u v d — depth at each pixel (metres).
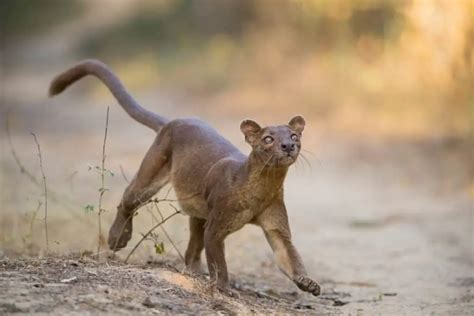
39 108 35.53
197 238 9.62
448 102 18.92
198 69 36.28
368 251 11.96
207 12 40.78
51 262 8.19
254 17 35.53
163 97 34.88
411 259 11.32
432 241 12.32
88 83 41.47
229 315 7.65
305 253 11.96
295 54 30.33
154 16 47.62
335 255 11.78
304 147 21.80
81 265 8.19
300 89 27.72
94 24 57.50
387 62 24.56
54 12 63.12
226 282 8.55
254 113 27.70
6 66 49.94
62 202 15.09
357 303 9.16
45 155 22.69
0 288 7.11
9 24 59.59
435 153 18.69
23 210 14.14
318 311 8.73
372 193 16.48
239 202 8.46
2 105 35.44
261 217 8.62
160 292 7.69
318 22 28.89
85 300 7.00
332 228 13.65
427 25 18.41
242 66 33.38
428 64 19.47
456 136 18.47
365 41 26.36
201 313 7.39
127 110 10.31
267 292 9.47
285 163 8.26
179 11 45.41
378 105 24.31
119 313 6.82
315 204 15.76
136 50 44.84
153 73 39.38
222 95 31.64
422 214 14.24
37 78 45.66
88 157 22.11
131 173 19.17
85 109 35.19
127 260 9.05
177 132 9.51
